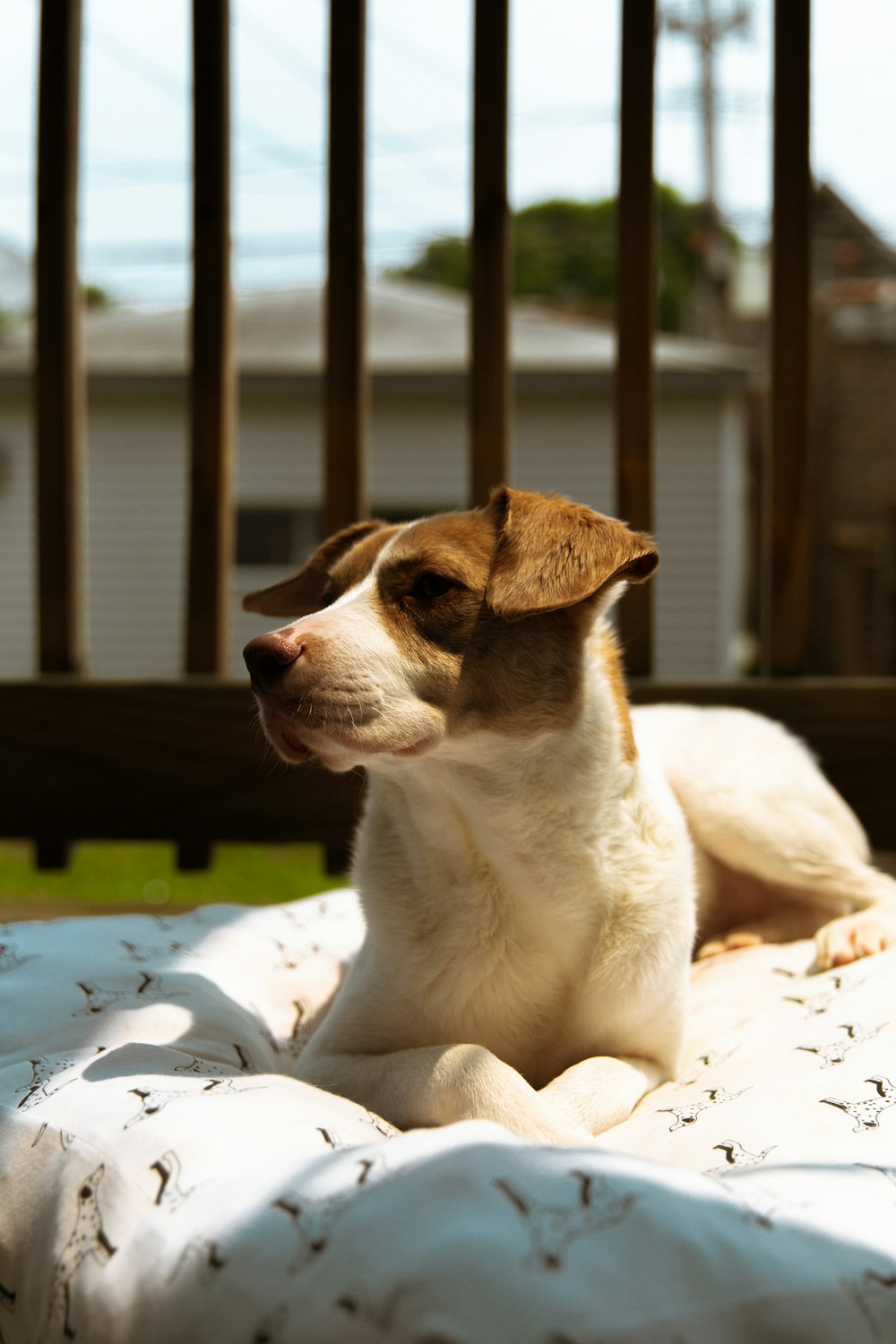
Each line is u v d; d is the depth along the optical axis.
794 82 3.36
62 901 3.78
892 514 15.59
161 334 14.95
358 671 2.02
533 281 36.47
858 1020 2.18
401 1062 1.98
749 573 17.17
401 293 16.58
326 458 3.50
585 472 13.51
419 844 2.20
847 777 3.42
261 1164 1.45
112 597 14.07
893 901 2.92
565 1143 1.77
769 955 2.80
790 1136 1.79
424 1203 1.26
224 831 3.50
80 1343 1.36
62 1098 1.75
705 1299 1.17
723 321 21.83
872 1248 1.31
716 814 2.97
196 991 2.36
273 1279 1.24
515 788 2.14
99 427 13.95
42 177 3.53
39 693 3.54
